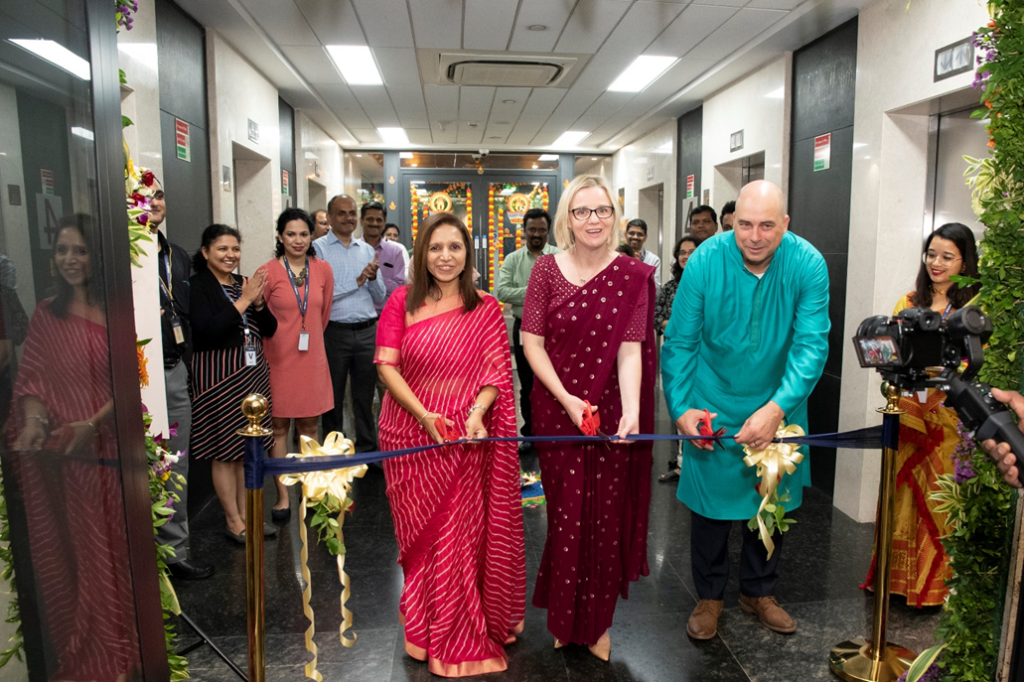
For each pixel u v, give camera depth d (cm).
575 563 231
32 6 114
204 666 238
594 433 220
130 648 135
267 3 442
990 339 146
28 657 118
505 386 240
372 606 280
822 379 434
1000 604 152
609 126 878
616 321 227
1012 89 140
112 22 131
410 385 238
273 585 300
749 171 662
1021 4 138
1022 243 142
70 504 123
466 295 238
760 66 552
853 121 413
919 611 277
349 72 618
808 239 471
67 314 121
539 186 1151
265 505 395
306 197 799
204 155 477
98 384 128
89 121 125
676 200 809
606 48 535
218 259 316
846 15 415
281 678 232
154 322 264
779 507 235
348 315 438
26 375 115
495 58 565
